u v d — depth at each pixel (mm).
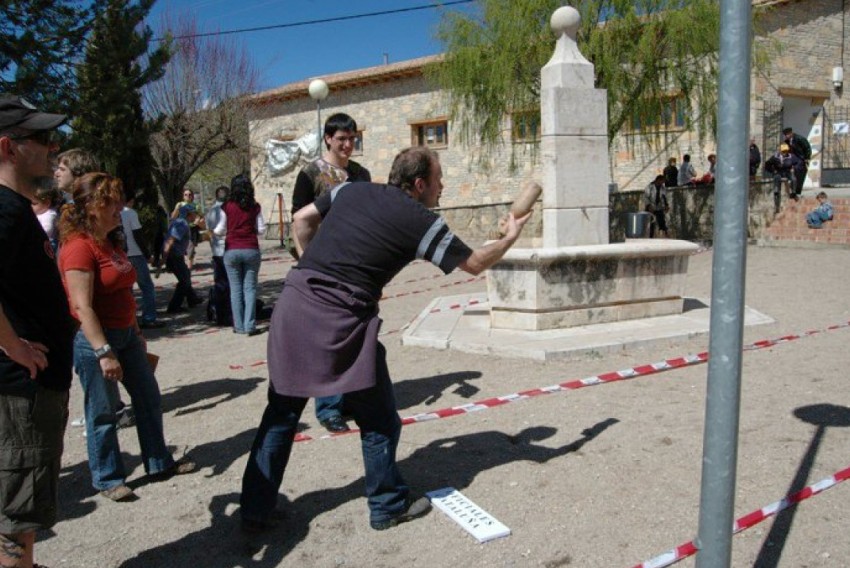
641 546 3123
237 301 8555
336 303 3086
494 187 25531
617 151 21500
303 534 3379
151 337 8781
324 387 3080
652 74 16625
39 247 2553
